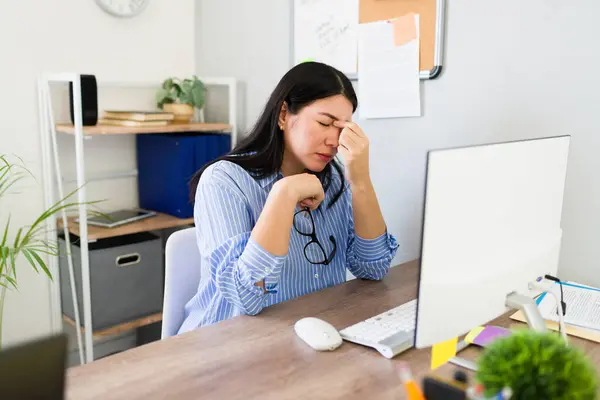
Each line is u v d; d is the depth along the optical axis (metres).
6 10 2.09
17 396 0.47
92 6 2.30
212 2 2.52
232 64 2.47
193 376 0.97
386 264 1.49
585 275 1.57
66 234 2.13
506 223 0.90
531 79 1.59
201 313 1.40
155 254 2.28
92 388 0.92
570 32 1.51
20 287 2.24
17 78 2.15
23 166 2.20
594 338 1.14
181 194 2.31
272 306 1.30
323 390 0.93
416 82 1.83
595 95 1.49
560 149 1.03
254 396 0.91
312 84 1.34
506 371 0.66
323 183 1.54
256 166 1.44
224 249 1.28
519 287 0.96
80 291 2.18
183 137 2.30
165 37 2.53
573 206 1.57
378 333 1.12
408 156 1.89
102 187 2.44
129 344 2.61
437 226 0.79
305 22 2.12
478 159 0.82
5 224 2.18
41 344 0.49
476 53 1.69
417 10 1.79
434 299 0.82
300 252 1.47
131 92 2.47
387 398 0.91
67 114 2.30
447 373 0.99
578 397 0.64
